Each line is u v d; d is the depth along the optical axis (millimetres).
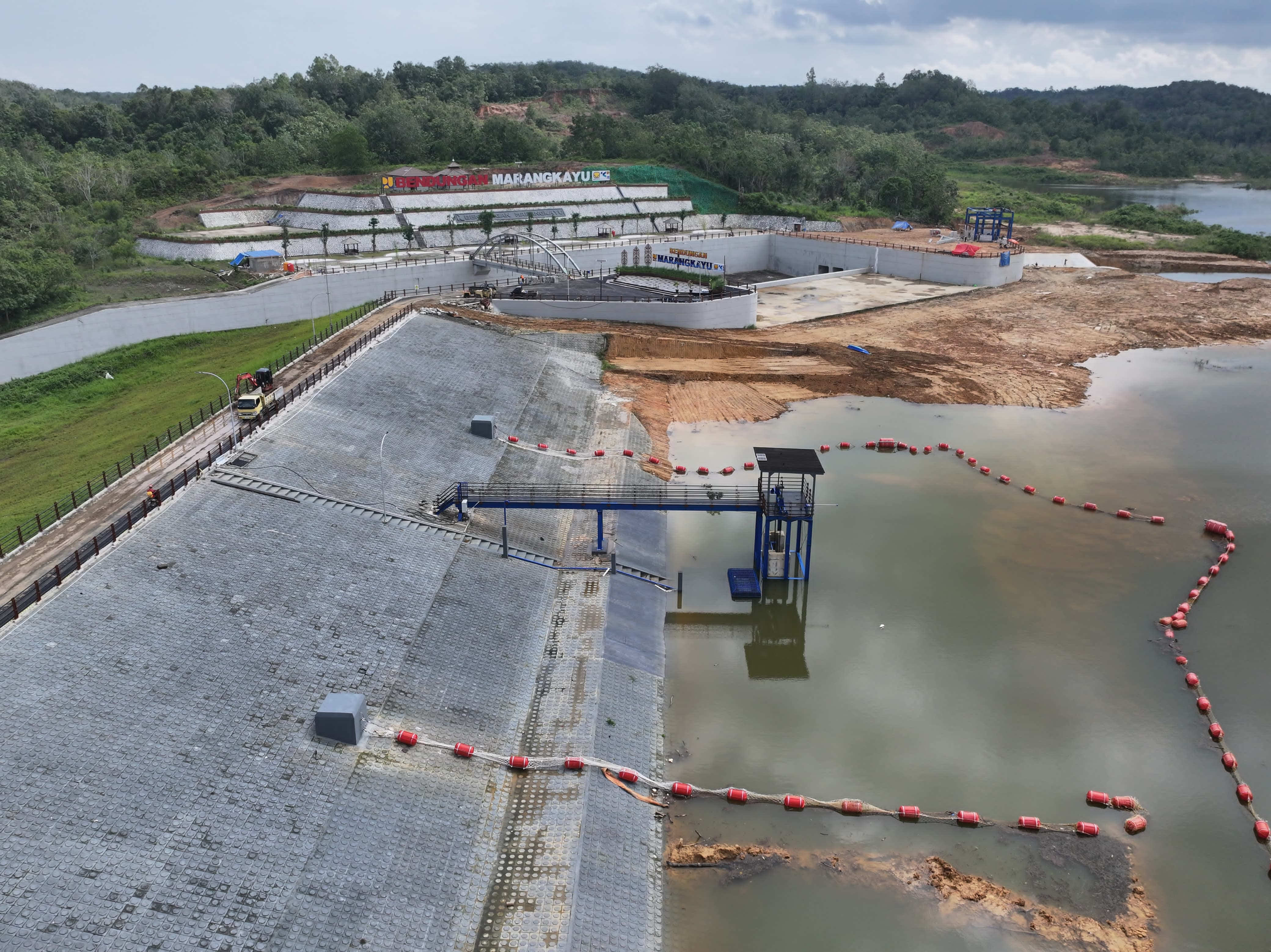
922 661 53344
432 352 87250
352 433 66812
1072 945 35156
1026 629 56625
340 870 34031
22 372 90875
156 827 33344
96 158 165750
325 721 39125
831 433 89312
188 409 77625
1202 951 35031
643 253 149125
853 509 73000
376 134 193000
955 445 86812
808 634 56000
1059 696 50312
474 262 124250
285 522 52688
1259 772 44750
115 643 40625
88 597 42594
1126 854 39719
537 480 70500
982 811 42000
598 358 103875
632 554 62781
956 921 36125
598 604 55500
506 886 35812
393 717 42125
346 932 31953
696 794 42531
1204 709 49094
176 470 57281
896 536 68562
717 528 70000
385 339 86500
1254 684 51562
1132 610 59000
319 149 181250
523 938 33469
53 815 32438
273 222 149750
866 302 138000
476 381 84812
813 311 132750
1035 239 195875
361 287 114625
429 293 118188
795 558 63031
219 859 32906
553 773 41781
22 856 30719
